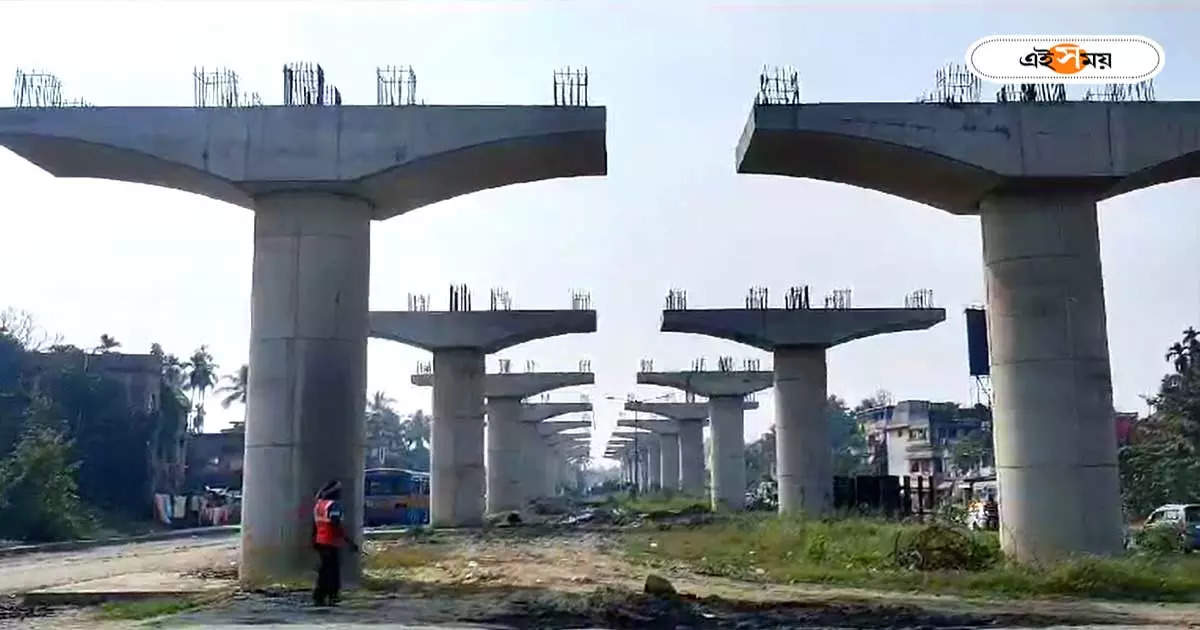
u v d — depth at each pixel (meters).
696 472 90.06
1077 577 20.81
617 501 86.19
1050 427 23.45
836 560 26.91
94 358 69.81
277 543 22.44
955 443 91.75
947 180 24.58
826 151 24.14
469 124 23.00
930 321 47.31
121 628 16.77
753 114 23.38
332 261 23.14
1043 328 23.70
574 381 67.62
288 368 22.73
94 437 64.69
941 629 16.50
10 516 49.09
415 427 158.00
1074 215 23.97
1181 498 53.38
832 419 119.81
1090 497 23.19
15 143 22.77
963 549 24.45
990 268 24.66
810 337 47.44
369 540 42.88
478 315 50.31
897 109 23.47
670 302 47.78
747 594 21.23
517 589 22.05
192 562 32.78
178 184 24.39
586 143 23.28
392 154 22.89
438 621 17.19
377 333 50.00
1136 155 23.28
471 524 50.12
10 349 65.56
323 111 22.98
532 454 91.50
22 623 17.81
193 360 97.12
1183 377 58.44
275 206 23.27
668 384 70.88
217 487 84.31
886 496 49.69
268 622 17.09
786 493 47.44
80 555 38.53
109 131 22.77
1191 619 17.14
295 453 22.53
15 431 57.06
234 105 23.02
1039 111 23.47
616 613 17.58
